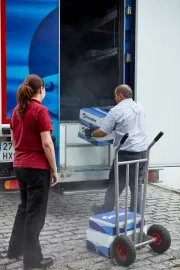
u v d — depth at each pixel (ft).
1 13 14.35
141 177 14.30
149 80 16.78
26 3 14.65
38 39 14.92
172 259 11.76
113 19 18.94
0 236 13.39
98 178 16.14
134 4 16.70
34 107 10.48
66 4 20.30
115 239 11.37
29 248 10.73
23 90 10.56
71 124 16.12
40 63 14.98
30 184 10.62
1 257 11.66
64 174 15.60
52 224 14.84
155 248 12.07
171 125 17.22
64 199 18.76
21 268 11.00
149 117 16.81
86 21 21.45
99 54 20.65
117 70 17.70
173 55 17.12
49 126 10.41
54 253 12.06
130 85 16.97
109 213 12.52
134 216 11.72
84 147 16.47
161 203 18.51
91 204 17.90
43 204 10.73
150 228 12.22
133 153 13.83
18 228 11.33
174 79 17.20
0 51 14.42
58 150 15.51
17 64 14.66
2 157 14.84
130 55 16.89
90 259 11.65
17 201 18.11
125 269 11.02
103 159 16.93
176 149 17.37
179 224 15.20
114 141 14.33
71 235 13.67
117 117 13.82
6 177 14.98
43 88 10.98
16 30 14.58
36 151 10.58
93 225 12.09
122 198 18.81
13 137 11.10
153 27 16.74
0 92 14.46
